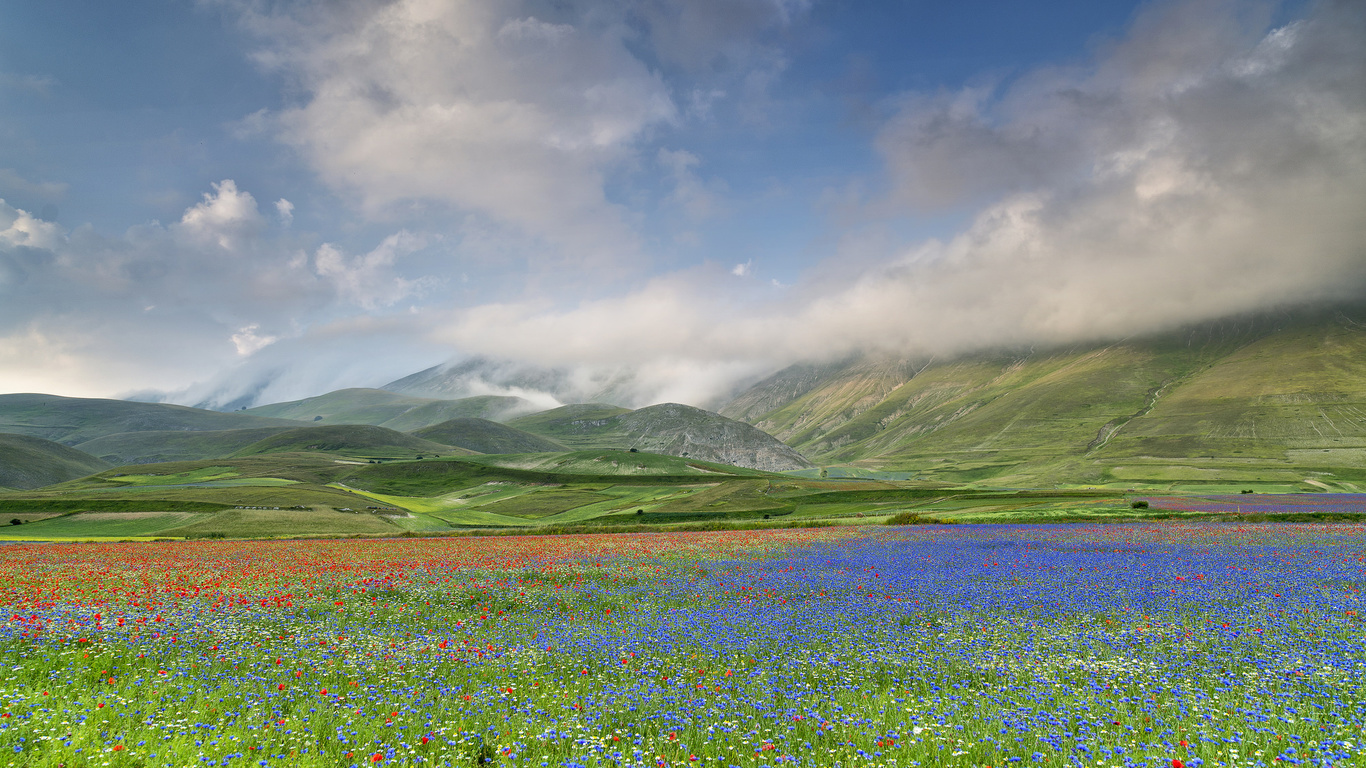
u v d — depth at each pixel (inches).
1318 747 393.4
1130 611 841.5
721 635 739.4
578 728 458.0
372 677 607.5
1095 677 567.8
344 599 1048.8
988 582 1123.3
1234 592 974.4
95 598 1016.9
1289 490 7278.5
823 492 4955.7
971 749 411.5
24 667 613.3
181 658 658.2
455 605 1013.2
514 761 414.0
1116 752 399.9
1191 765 366.0
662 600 1027.9
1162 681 544.7
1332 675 552.1
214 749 414.6
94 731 438.0
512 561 1571.1
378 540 2506.2
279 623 854.5
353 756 415.5
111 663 642.8
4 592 1077.8
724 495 5654.5
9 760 387.5
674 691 539.5
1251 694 512.1
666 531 2832.2
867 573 1285.7
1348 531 1985.7
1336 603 863.7
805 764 396.5
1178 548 1664.6
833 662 628.1
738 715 488.4
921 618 842.2
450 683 591.8
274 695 544.1
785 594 1055.6
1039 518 2775.6
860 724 455.8
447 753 424.8
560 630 793.6
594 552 1774.1
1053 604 903.1
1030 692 521.3
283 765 398.6
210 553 1818.4
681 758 418.9
